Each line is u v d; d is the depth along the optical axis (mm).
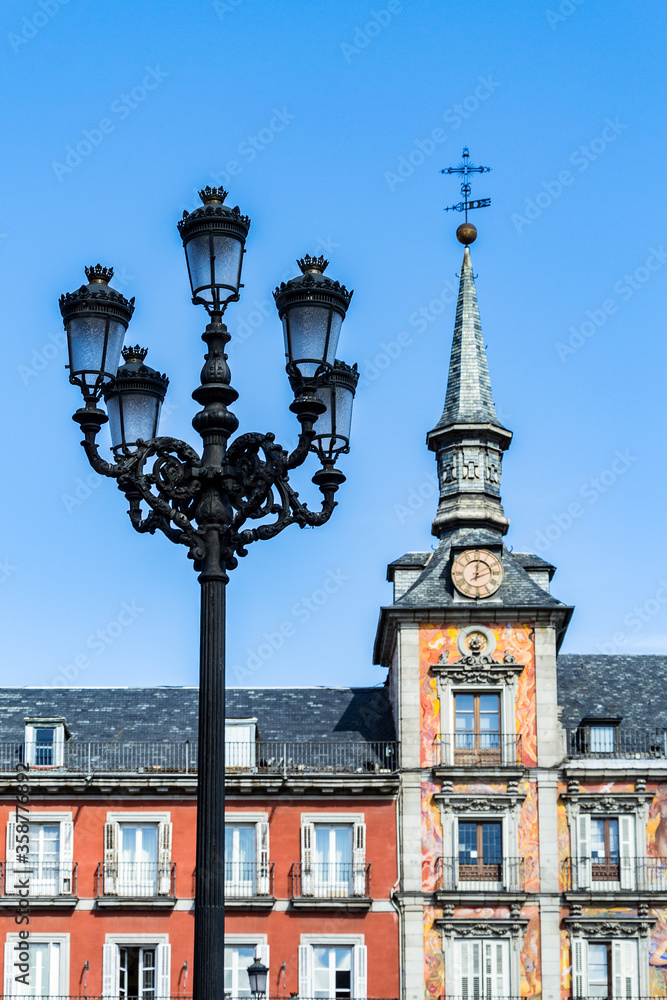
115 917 57250
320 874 57781
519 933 56844
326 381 19688
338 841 58250
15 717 62562
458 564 60906
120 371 20781
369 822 58219
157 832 58156
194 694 64438
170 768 59094
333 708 63469
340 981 56688
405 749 58781
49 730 59750
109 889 57344
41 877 57750
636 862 57656
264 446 18641
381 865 57688
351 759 59938
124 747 60062
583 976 56531
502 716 59156
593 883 57562
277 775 57938
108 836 57875
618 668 65188
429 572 62188
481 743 59000
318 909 57125
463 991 56312
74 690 64438
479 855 57906
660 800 58406
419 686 59469
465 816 58156
